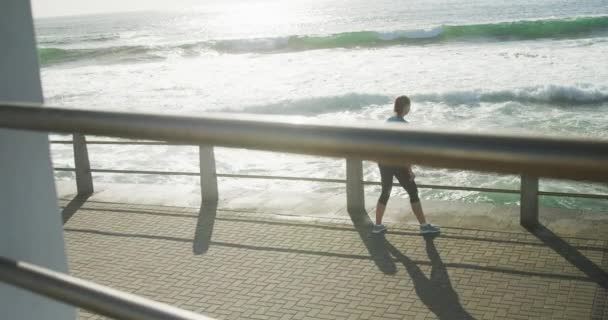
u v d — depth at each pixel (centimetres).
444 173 1520
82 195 1155
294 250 857
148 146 2006
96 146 2045
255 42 5331
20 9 119
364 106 2834
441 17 9244
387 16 11031
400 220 946
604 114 2314
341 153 61
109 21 19100
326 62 4381
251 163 1728
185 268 818
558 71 3281
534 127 2180
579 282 723
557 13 8044
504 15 8438
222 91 3556
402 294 719
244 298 729
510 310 671
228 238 912
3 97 116
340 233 909
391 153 57
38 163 123
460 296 707
